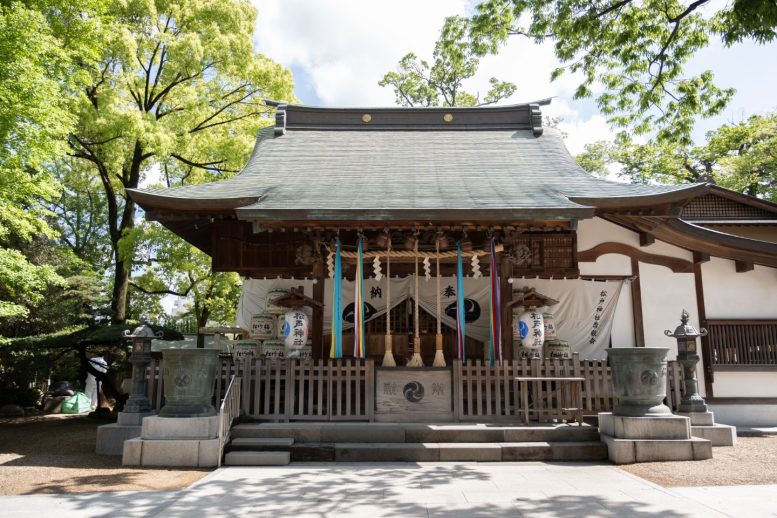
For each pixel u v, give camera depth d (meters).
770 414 11.09
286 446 7.55
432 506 5.24
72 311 16.88
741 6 7.26
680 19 9.49
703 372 11.27
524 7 10.35
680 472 6.68
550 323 10.71
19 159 9.27
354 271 11.59
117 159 16.89
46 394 19.17
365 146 12.98
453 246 10.45
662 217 10.25
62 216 26.69
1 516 4.97
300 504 5.31
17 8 8.80
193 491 5.83
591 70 10.88
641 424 7.48
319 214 8.80
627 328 11.59
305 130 13.83
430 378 8.90
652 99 10.52
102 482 6.32
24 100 8.77
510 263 10.52
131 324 15.53
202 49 16.16
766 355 11.38
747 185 22.70
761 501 5.37
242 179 11.16
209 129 18.33
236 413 8.27
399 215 8.82
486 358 11.59
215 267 11.64
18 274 9.81
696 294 11.63
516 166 11.77
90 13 10.79
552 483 6.18
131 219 17.66
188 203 9.72
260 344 11.29
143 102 17.42
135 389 8.69
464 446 7.59
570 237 11.31
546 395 8.80
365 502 5.39
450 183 10.62
